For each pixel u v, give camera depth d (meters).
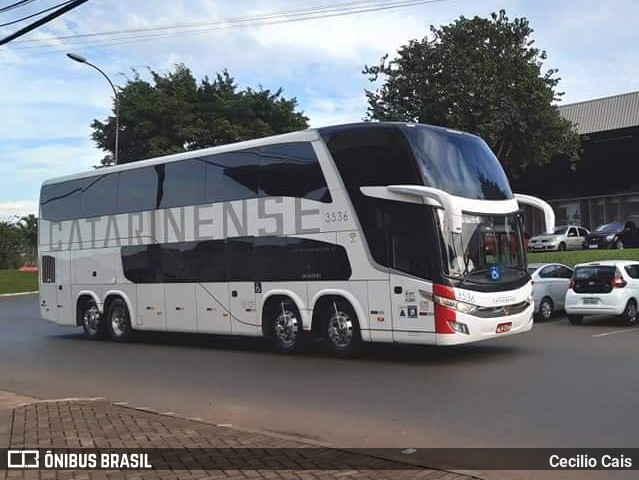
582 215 47.66
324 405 8.96
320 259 13.30
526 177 49.97
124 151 42.88
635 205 44.75
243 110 42.22
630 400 8.71
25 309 31.42
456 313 11.79
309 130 13.63
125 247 17.53
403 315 12.19
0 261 58.28
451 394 9.34
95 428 7.45
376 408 8.65
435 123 27.59
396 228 12.33
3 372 12.88
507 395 9.15
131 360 14.23
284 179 13.97
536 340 15.03
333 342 13.24
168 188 16.45
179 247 16.08
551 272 20.19
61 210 19.69
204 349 15.77
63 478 5.70
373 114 28.50
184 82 42.84
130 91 41.75
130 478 5.68
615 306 17.64
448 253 11.93
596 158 46.00
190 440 6.89
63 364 13.86
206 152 15.62
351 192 12.89
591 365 11.44
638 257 27.58
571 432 7.21
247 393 10.00
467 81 26.59
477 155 13.27
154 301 16.72
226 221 15.02
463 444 6.87
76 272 19.03
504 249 12.94
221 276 15.10
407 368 11.67
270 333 14.35
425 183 12.06
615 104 47.00
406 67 27.92
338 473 5.76
